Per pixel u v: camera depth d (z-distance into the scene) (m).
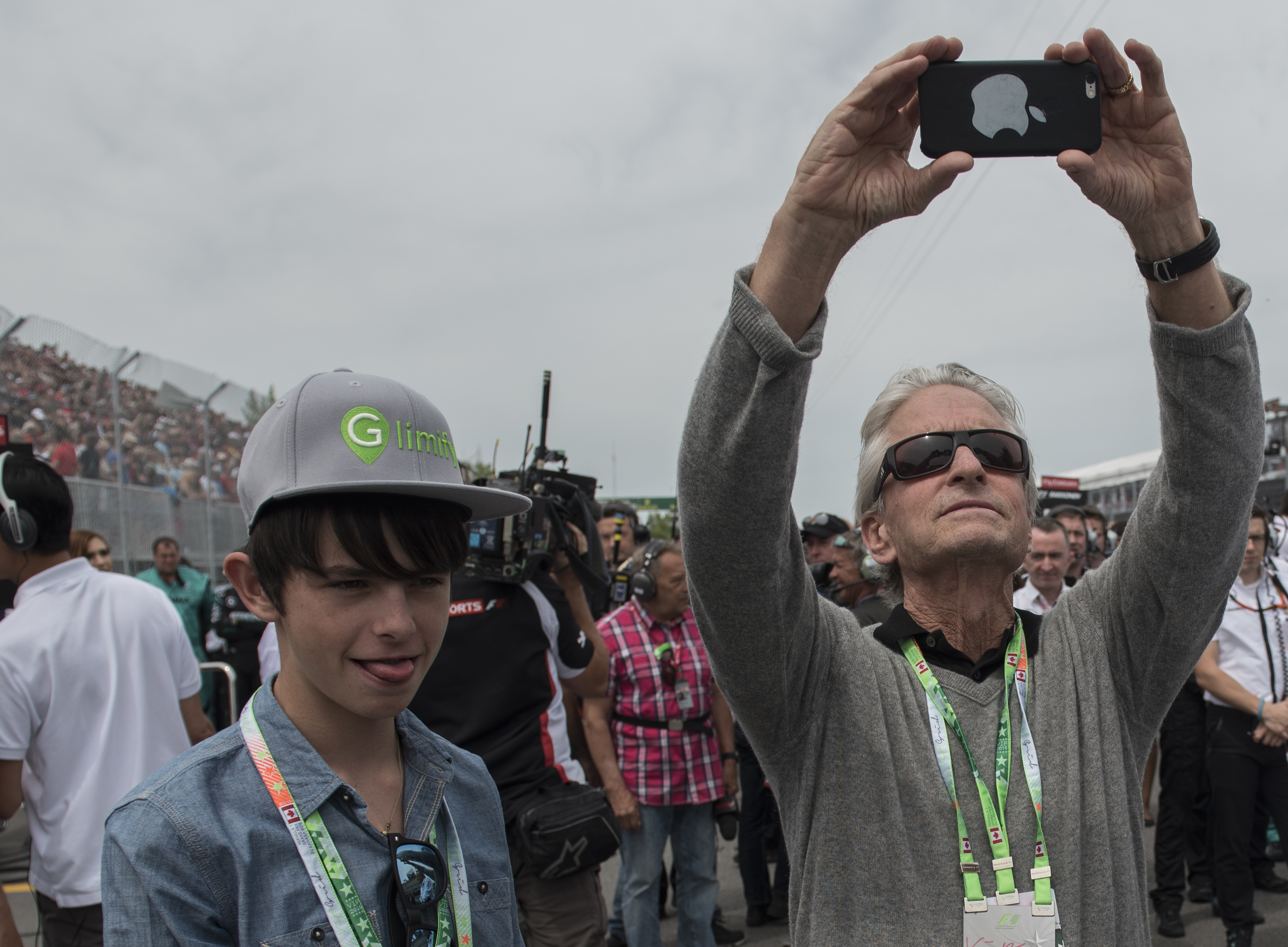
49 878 2.36
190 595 7.71
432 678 2.72
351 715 1.15
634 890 3.78
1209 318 1.25
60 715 2.35
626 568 5.22
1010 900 1.28
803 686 1.45
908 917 1.31
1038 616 1.55
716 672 1.44
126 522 8.65
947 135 1.12
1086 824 1.34
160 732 2.52
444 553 1.12
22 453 3.08
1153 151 1.19
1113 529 8.10
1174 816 4.36
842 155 1.13
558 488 3.35
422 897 1.13
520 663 2.78
